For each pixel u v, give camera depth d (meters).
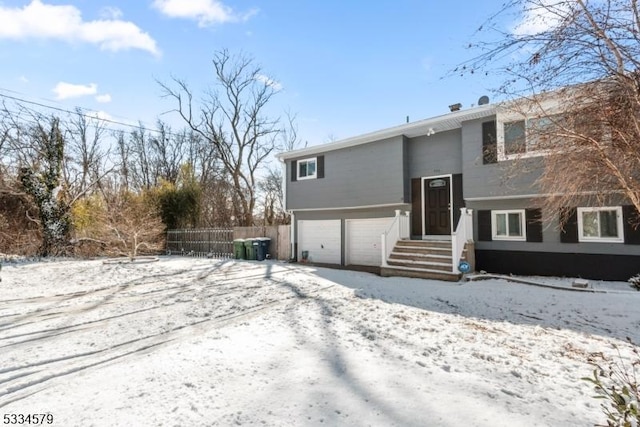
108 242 15.92
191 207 19.28
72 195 18.14
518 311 6.23
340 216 13.76
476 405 2.65
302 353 3.81
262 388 2.92
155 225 16.75
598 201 6.86
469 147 9.83
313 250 14.59
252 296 7.14
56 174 16.53
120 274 10.45
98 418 2.49
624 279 8.13
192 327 5.02
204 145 26.72
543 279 8.64
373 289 7.93
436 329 4.96
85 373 3.38
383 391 2.87
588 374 3.46
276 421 2.40
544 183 6.25
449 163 10.98
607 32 2.92
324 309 5.99
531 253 9.30
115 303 6.61
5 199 16.23
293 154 14.52
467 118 9.86
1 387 3.08
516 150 6.71
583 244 8.65
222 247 16.55
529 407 2.66
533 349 4.27
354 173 12.77
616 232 8.28
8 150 16.20
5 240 15.79
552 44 3.27
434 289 7.99
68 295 7.41
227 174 26.50
